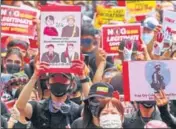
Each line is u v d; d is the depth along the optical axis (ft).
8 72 42.68
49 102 33.30
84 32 45.27
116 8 53.93
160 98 31.50
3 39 46.96
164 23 40.34
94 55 44.01
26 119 33.24
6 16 46.98
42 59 32.99
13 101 38.83
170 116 31.76
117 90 37.52
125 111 34.04
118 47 43.29
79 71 33.12
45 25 33.06
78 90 36.55
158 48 40.98
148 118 32.32
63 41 33.01
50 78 33.14
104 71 41.11
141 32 44.86
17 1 64.85
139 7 57.67
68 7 33.04
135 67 31.50
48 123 33.24
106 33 45.06
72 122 33.06
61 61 32.99
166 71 31.53
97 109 30.55
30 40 45.24
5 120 33.83
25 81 39.14
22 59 42.83
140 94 31.60
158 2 68.44
